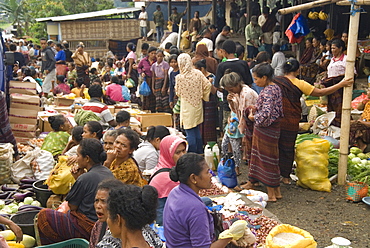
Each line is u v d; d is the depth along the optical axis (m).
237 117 6.75
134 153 5.77
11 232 4.57
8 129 7.25
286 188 6.63
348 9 13.74
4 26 80.38
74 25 28.89
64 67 14.80
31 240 4.64
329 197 6.25
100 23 29.11
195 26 17.66
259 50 14.00
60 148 7.17
